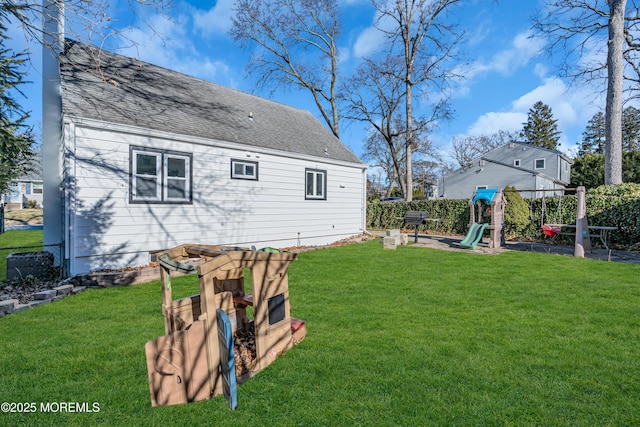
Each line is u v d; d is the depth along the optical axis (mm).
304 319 3980
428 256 8523
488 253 9008
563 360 2922
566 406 2289
